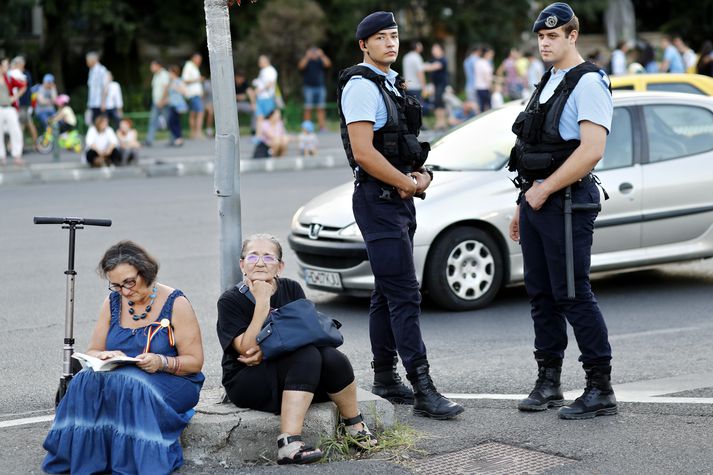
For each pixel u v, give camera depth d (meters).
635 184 8.78
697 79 14.38
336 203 8.78
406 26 38.28
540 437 5.30
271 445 5.07
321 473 4.84
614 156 8.82
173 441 4.96
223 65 5.50
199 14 36.91
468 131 9.38
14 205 15.35
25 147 23.53
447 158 9.13
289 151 22.72
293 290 5.32
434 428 5.49
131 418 4.89
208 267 10.57
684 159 9.02
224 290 5.60
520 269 8.73
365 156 5.47
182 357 5.05
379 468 4.90
